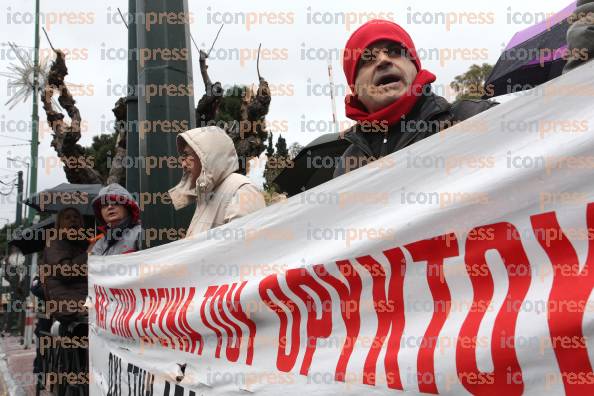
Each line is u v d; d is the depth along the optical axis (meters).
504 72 4.28
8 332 18.38
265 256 1.92
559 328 1.14
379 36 2.07
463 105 1.99
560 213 1.20
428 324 1.40
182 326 2.32
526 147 1.28
